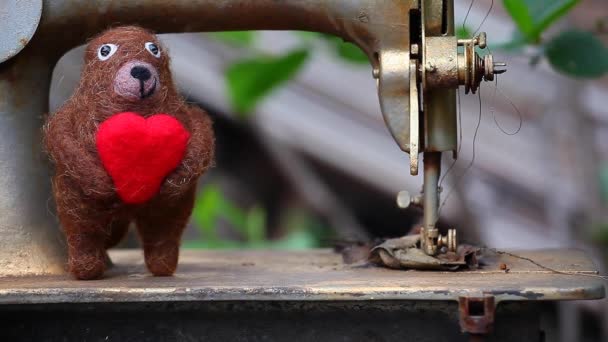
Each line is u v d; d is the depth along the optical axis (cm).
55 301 160
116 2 171
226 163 277
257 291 159
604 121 220
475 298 158
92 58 165
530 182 225
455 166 208
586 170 214
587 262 170
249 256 183
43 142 167
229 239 263
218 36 213
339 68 251
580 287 158
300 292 159
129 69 164
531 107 228
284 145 251
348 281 162
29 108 172
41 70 172
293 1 171
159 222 167
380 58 170
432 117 170
